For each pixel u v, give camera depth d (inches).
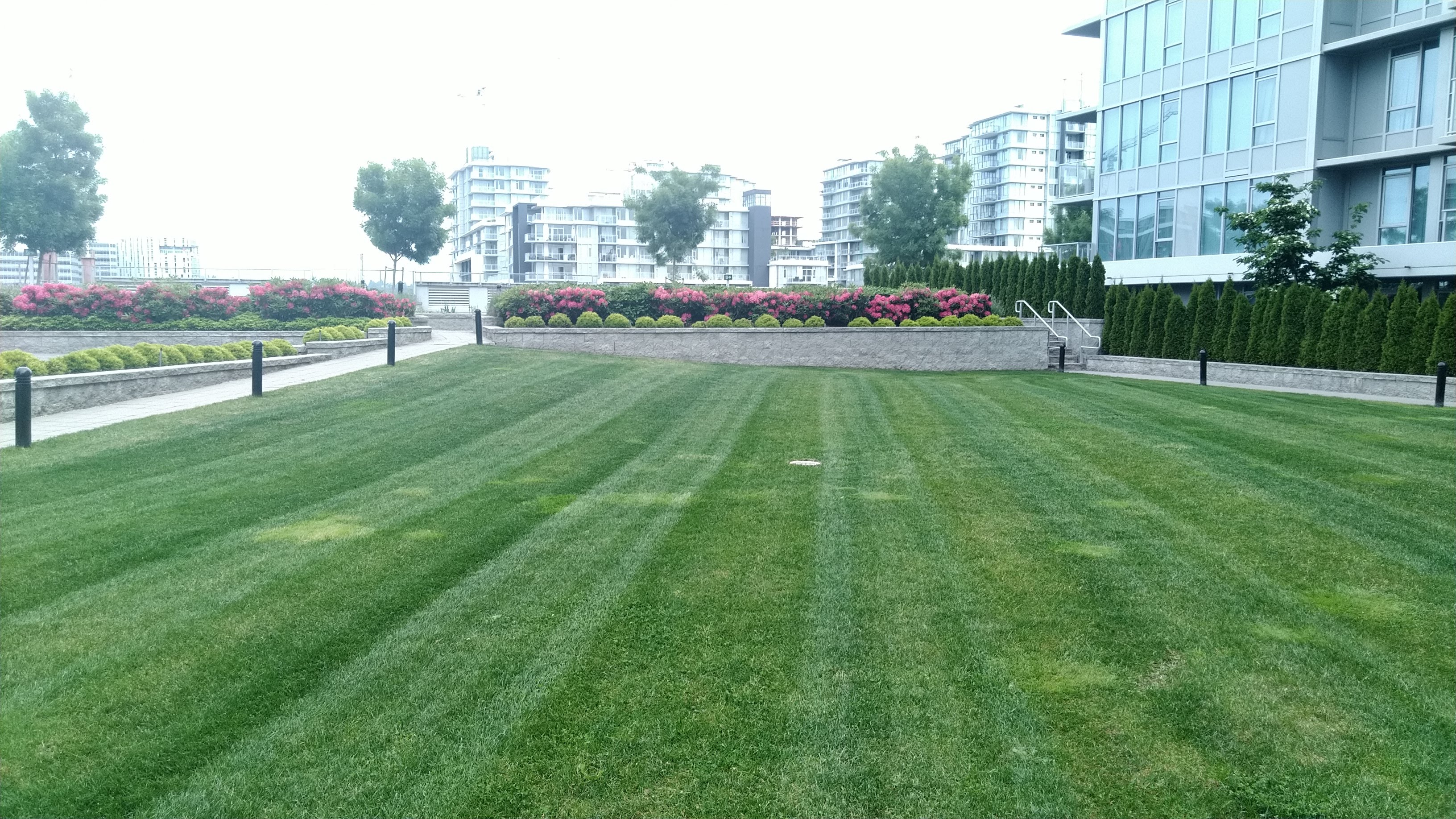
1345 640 213.9
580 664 204.7
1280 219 964.6
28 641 215.0
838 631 221.5
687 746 172.4
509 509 337.7
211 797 157.2
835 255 5580.7
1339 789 157.4
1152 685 193.2
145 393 620.4
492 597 244.8
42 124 1593.3
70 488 362.9
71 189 1594.5
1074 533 302.2
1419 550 281.9
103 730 177.6
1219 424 539.2
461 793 158.4
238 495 355.3
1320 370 865.5
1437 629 219.6
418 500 349.1
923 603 239.3
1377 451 450.0
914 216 2289.6
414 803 155.8
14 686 193.5
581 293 1100.5
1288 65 1066.7
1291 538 293.6
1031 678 196.9
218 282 1957.4
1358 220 973.2
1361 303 861.8
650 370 832.9
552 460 430.6
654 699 189.3
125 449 441.1
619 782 161.9
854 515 327.6
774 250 5506.9
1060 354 1070.4
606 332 1033.5
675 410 602.5
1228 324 1000.2
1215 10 1157.7
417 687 194.4
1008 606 236.7
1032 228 4731.8
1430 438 491.5
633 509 337.4
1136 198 1298.0
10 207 1561.3
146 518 319.3
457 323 1439.5
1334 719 179.0
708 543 292.8
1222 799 155.5
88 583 253.8
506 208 5551.2
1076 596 243.4
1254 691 190.1
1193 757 167.3
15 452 429.4
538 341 1016.2
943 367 1078.4
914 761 167.2
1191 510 331.3
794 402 647.8
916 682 195.6
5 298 1179.3
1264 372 916.0
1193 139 1197.7
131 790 159.0
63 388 557.9
